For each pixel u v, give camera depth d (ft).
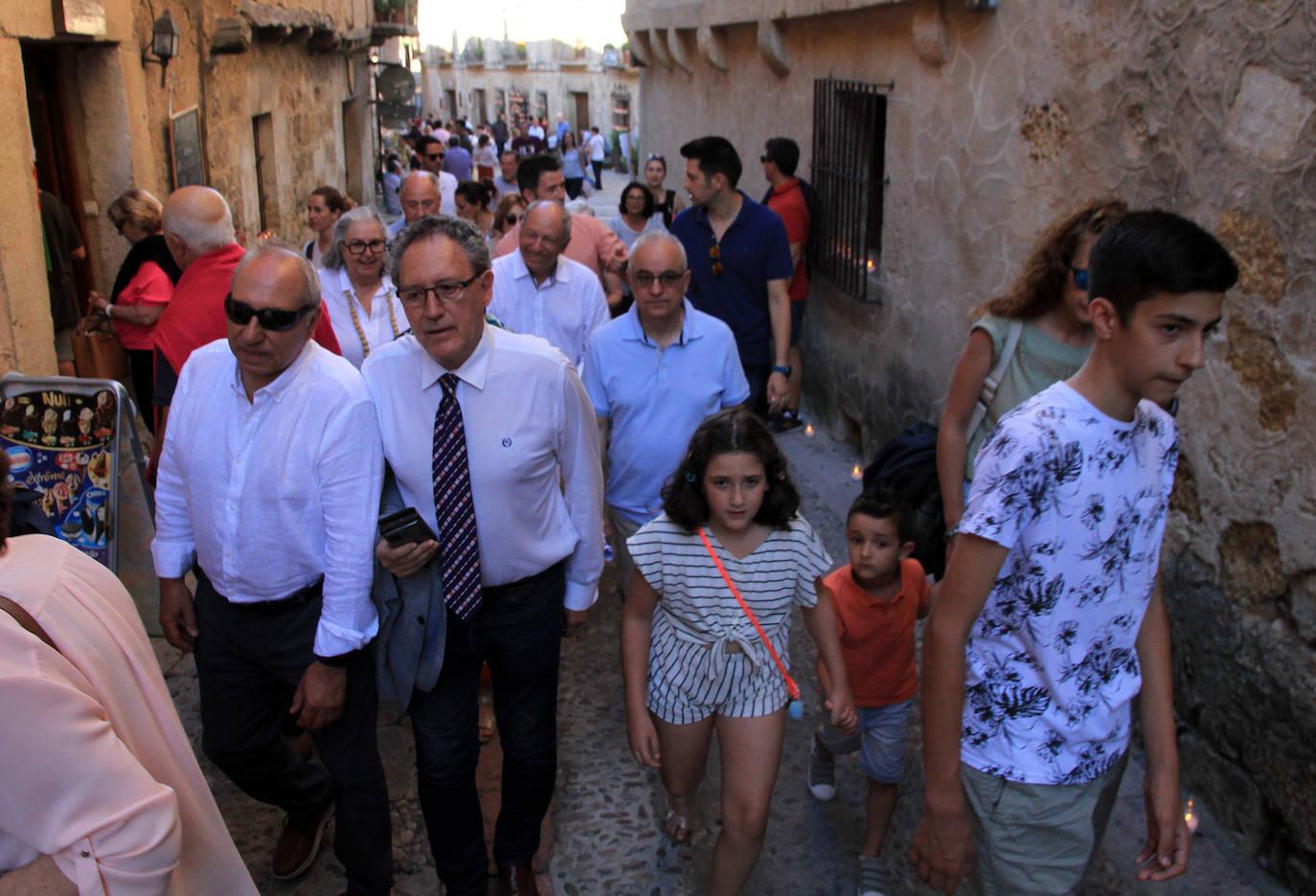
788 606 9.23
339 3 42.22
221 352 8.79
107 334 16.28
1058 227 9.45
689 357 12.29
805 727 13.33
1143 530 6.88
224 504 8.63
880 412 21.29
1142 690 7.55
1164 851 7.32
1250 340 10.65
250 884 6.29
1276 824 10.66
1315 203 9.71
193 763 5.88
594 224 20.74
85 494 11.66
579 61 136.98
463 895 9.64
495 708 9.84
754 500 8.76
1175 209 11.64
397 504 8.98
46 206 17.93
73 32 16.74
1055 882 7.40
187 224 10.79
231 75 28.25
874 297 21.48
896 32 19.69
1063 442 6.50
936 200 18.19
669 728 9.51
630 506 12.71
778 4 25.04
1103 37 12.89
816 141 24.07
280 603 8.86
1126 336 6.28
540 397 8.88
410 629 8.75
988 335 9.90
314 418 8.42
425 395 8.73
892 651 10.13
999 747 7.13
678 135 40.34
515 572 9.11
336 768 9.13
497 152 124.47
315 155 41.65
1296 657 10.21
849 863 11.07
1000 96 15.71
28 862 4.91
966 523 6.65
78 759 4.79
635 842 11.30
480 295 8.46
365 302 14.56
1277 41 10.02
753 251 17.66
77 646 5.15
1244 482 10.83
